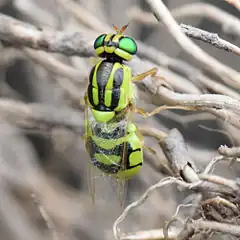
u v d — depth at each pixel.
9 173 0.12
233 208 0.09
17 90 0.12
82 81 0.11
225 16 0.11
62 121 0.11
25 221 0.12
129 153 0.10
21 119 0.11
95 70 0.10
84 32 0.11
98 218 0.12
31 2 0.12
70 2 0.11
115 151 0.10
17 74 0.12
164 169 0.10
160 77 0.10
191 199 0.09
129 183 0.12
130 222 0.12
